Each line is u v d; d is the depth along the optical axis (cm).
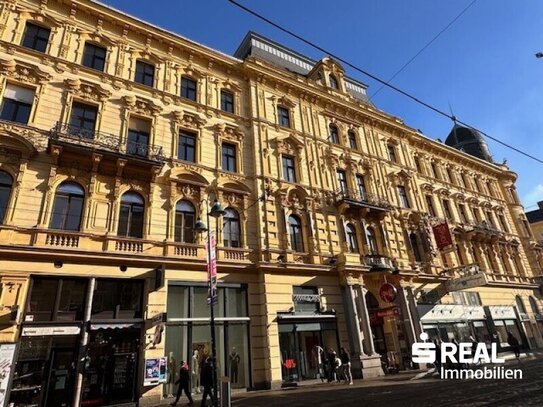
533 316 3275
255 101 2262
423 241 2709
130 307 1434
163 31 2030
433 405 905
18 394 1155
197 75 2119
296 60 2939
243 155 2061
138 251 1508
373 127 2952
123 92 1798
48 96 1570
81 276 1355
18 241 1291
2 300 1195
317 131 2505
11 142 1398
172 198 1688
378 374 1847
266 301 1722
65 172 1472
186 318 1533
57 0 1767
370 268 2102
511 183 4178
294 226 2075
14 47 1566
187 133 1931
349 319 1925
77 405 1212
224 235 1806
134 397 1324
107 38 1859
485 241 3294
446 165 3516
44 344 1248
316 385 1634
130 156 1560
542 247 3891
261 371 1619
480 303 2892
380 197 2612
